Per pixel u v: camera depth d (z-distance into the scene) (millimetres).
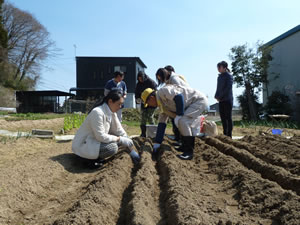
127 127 11250
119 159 4176
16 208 2641
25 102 28719
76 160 4680
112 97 4242
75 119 10086
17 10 34594
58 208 2734
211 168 4105
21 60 36125
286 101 17656
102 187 2863
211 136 6922
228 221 2168
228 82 6742
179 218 2168
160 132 5227
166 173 3621
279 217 2299
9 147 5754
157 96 4742
